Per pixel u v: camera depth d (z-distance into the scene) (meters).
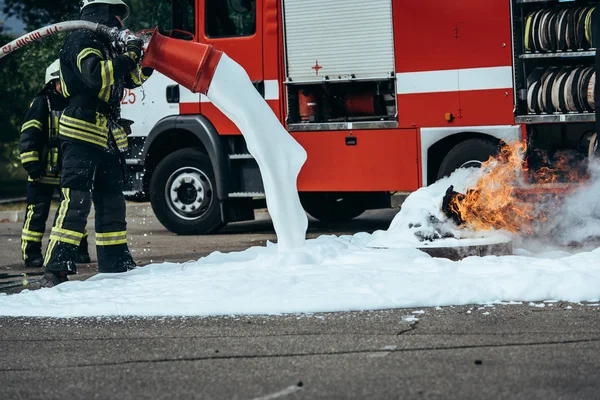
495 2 10.80
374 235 9.14
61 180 8.35
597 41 9.66
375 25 11.52
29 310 7.01
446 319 6.19
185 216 13.14
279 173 8.51
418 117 11.31
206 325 6.35
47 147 10.16
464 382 4.71
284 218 8.50
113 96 8.49
